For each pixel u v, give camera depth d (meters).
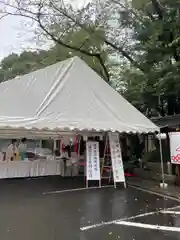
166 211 6.32
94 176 9.36
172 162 9.34
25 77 9.38
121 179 9.45
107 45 15.21
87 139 11.56
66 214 6.05
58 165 12.12
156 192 8.58
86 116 8.81
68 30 14.69
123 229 5.02
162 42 12.45
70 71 9.86
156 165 12.25
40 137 13.57
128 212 6.23
